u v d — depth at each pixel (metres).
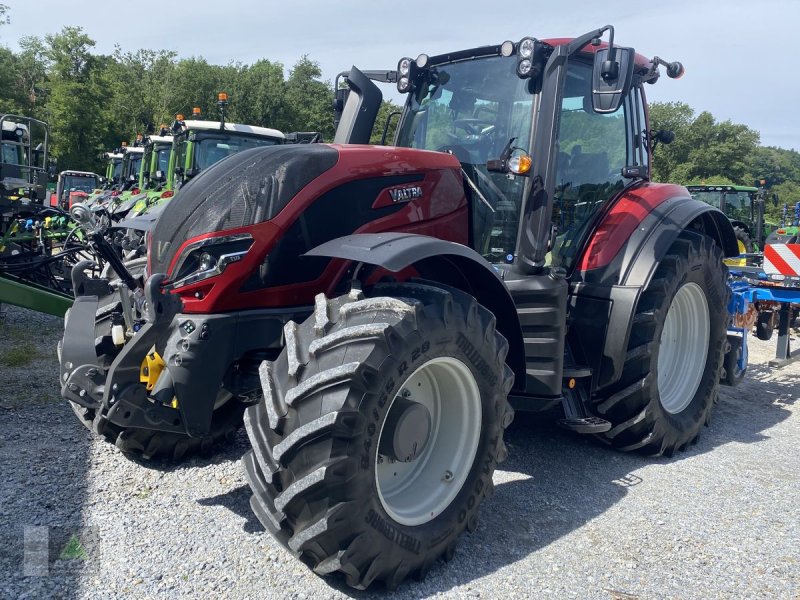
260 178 2.72
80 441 3.62
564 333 3.33
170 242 2.73
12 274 6.48
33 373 4.96
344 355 2.24
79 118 36.84
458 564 2.60
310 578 2.40
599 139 3.91
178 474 3.26
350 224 2.89
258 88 47.16
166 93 47.12
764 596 2.43
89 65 38.03
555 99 3.30
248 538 2.66
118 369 2.66
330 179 2.82
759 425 4.57
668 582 2.51
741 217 11.88
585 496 3.26
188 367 2.55
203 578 2.37
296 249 2.76
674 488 3.39
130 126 45.59
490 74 3.64
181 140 10.38
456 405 2.68
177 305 2.59
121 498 2.96
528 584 2.47
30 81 43.06
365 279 2.88
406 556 2.36
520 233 3.34
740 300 5.34
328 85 50.66
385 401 2.27
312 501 2.20
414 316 2.35
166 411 2.76
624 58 2.94
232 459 3.48
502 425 2.76
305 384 2.21
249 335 2.68
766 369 6.35
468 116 3.69
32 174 9.07
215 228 2.62
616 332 3.54
